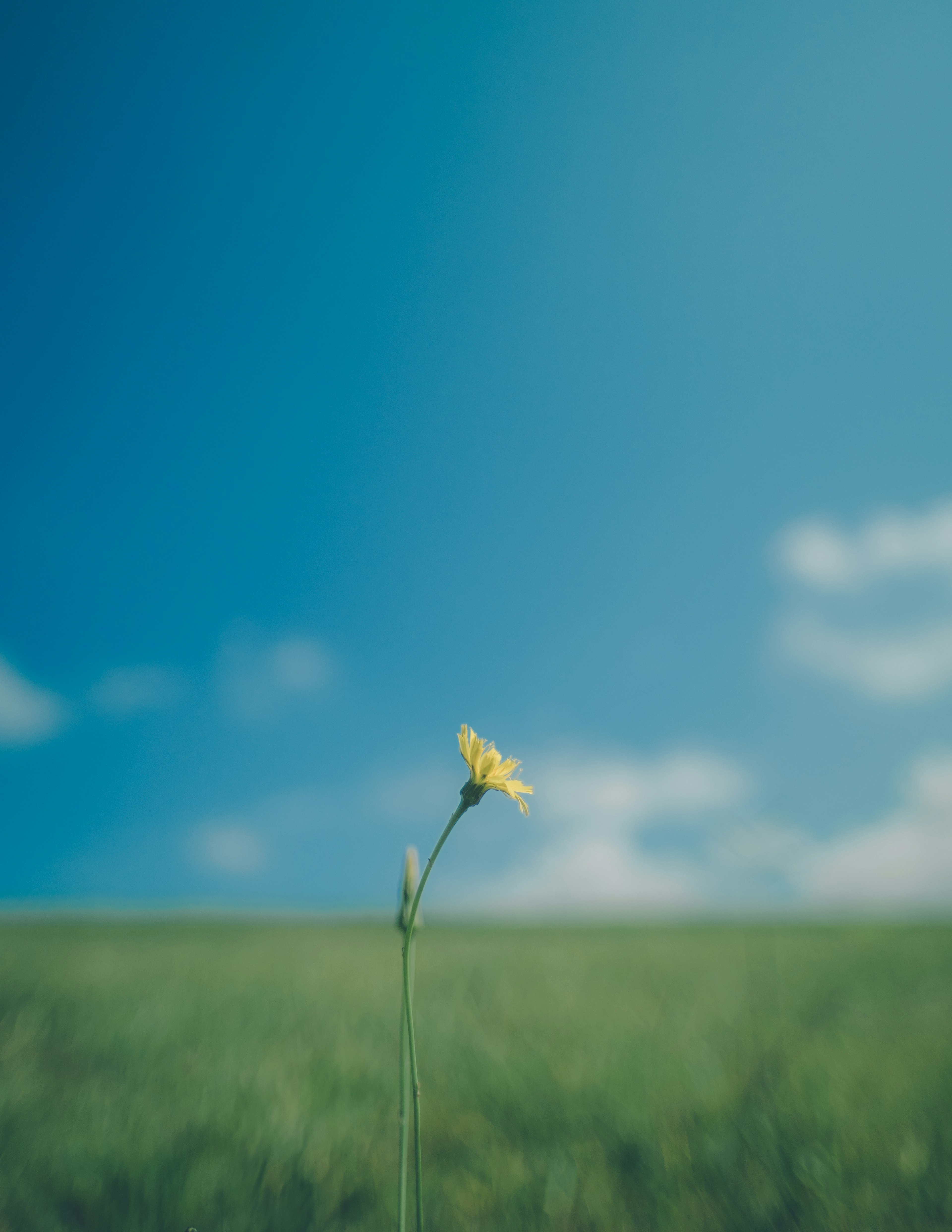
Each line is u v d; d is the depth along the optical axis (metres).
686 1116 2.90
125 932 12.05
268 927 13.72
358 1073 3.55
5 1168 2.50
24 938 10.71
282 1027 4.59
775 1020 4.70
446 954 9.45
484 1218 2.23
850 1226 2.14
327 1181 2.43
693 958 8.60
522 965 7.98
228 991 5.95
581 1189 2.36
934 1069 3.47
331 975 7.14
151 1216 2.19
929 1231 2.11
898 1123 2.79
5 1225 2.17
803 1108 2.96
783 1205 2.25
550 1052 3.86
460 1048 3.98
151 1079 3.48
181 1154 2.56
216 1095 3.21
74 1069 3.66
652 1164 2.50
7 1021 4.39
